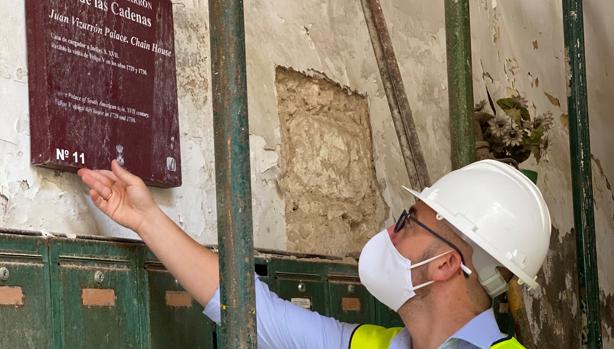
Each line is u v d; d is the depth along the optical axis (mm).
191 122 3121
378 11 3682
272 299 2793
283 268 3244
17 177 2500
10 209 2475
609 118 6457
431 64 4590
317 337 2736
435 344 2578
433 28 4664
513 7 5449
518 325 3949
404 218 2637
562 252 5484
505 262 2594
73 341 2475
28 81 2555
